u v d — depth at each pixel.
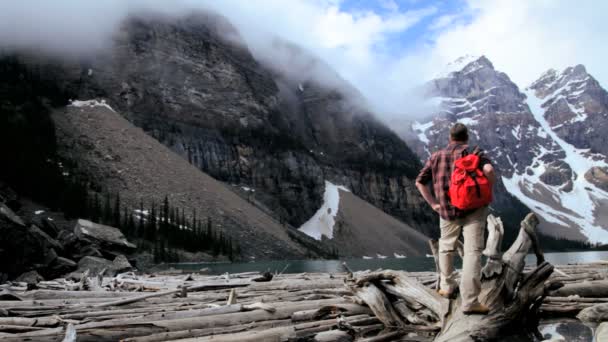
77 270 27.34
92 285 13.52
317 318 6.70
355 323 6.38
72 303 8.82
